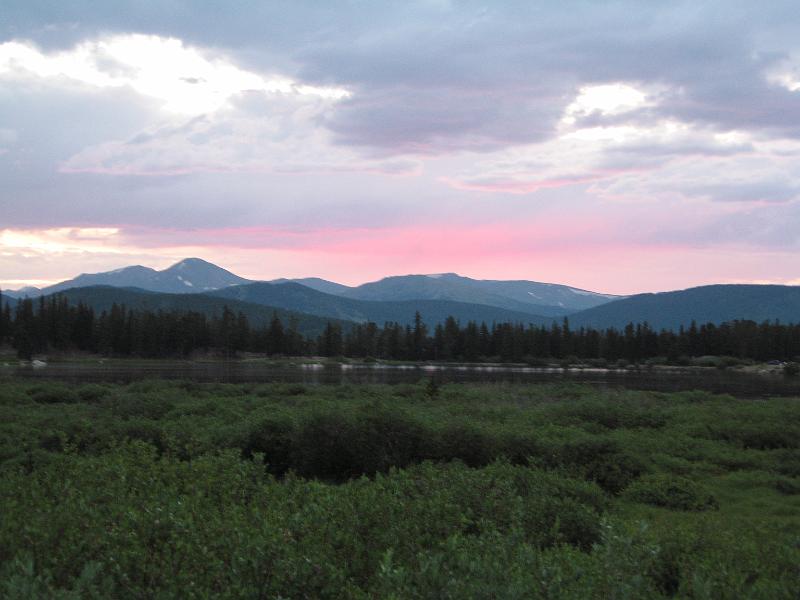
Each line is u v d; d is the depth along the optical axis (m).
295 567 4.92
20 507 6.27
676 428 24.31
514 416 25.45
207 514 6.62
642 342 166.62
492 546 5.89
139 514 5.93
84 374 77.31
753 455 19.41
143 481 8.13
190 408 24.83
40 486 7.69
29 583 4.06
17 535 5.38
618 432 22.56
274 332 170.12
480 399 34.50
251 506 7.45
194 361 144.00
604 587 4.98
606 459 15.99
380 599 4.69
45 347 144.00
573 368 141.62
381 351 178.25
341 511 6.80
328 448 15.37
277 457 15.84
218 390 39.06
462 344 172.75
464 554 4.96
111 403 26.73
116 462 9.14
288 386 39.84
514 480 11.32
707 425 24.36
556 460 15.94
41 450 13.08
